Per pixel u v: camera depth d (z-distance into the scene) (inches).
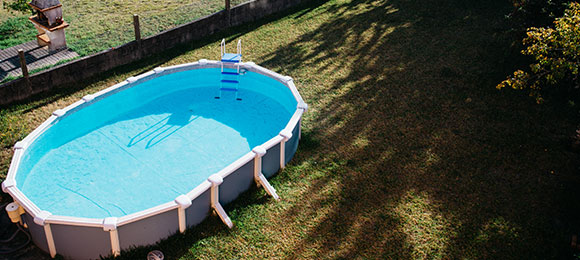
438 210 401.7
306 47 649.0
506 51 620.4
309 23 714.2
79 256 352.8
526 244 374.3
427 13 738.8
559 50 427.2
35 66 566.9
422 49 644.1
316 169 442.9
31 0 581.9
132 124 510.9
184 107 544.1
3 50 596.4
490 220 393.7
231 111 541.0
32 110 509.0
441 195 416.2
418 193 417.7
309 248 367.6
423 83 572.7
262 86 574.2
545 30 429.1
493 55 624.1
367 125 502.0
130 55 597.0
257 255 361.4
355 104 534.0
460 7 753.6
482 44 650.8
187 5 743.1
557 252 367.9
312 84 569.3
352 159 455.2
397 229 384.2
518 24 617.3
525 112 522.3
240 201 404.8
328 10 754.8
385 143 476.1
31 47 606.9
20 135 469.7
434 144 474.9
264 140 500.1
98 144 479.2
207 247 364.5
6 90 506.6
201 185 371.6
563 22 412.2
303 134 486.3
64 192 422.0
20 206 352.8
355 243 371.6
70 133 488.4
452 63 611.8
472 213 399.9
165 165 458.0
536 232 384.2
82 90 547.5
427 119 511.2
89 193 422.6
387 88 563.2
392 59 621.6
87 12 709.3
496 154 462.9
